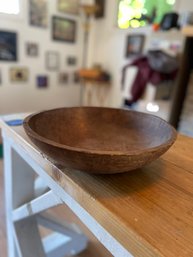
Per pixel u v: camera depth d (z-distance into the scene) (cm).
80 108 67
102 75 280
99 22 290
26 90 265
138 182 46
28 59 256
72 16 276
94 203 40
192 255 30
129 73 207
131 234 33
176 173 51
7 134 75
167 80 185
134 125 66
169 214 37
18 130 70
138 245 32
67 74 296
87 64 311
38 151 55
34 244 90
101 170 41
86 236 117
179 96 178
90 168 40
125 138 63
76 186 44
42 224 99
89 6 261
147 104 202
